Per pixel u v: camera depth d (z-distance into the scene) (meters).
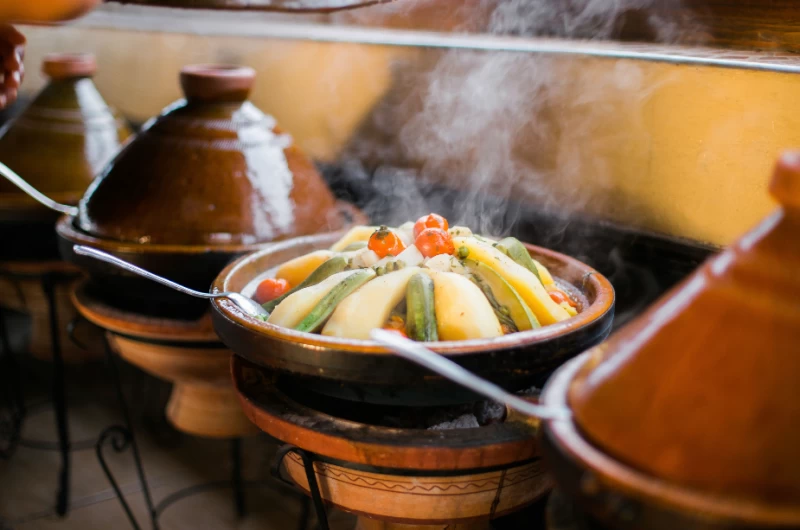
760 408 0.63
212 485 2.35
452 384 1.01
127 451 2.70
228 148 1.78
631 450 0.67
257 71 2.53
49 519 2.33
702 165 1.47
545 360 1.03
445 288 1.13
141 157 1.80
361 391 1.07
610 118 1.61
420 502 1.09
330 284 1.19
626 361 0.72
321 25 2.54
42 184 2.26
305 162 1.93
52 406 3.01
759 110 1.36
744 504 0.60
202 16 2.88
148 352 1.75
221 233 1.71
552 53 1.69
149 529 2.28
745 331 0.66
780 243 0.67
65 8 1.03
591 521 0.83
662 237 1.57
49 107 2.38
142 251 1.65
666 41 1.76
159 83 2.90
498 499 1.12
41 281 2.27
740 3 1.60
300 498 2.37
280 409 1.13
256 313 1.24
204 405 1.91
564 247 1.78
